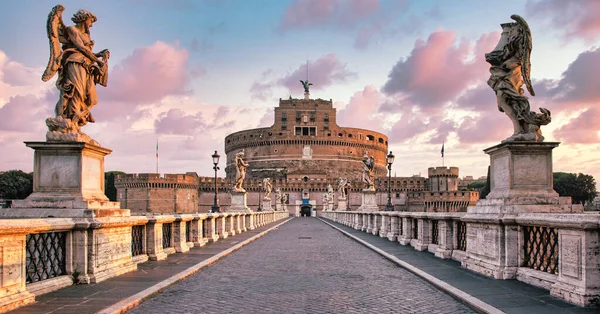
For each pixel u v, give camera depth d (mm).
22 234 8672
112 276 11625
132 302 8961
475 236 12828
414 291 10711
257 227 43562
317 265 15344
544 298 9156
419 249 18875
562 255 9188
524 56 12125
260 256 18078
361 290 10891
